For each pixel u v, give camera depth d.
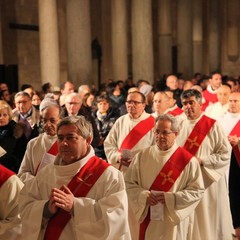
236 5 27.50
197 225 6.22
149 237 5.37
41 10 16.52
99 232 3.81
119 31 19.95
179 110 8.31
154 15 26.39
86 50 16.95
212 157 6.31
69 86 10.84
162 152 5.44
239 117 7.90
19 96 7.86
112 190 3.91
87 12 16.94
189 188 5.35
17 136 6.57
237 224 5.11
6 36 20.84
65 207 3.78
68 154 3.92
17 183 4.30
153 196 5.29
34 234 3.88
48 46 16.53
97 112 9.22
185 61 24.30
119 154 6.75
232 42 27.75
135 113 6.93
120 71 20.05
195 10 26.70
